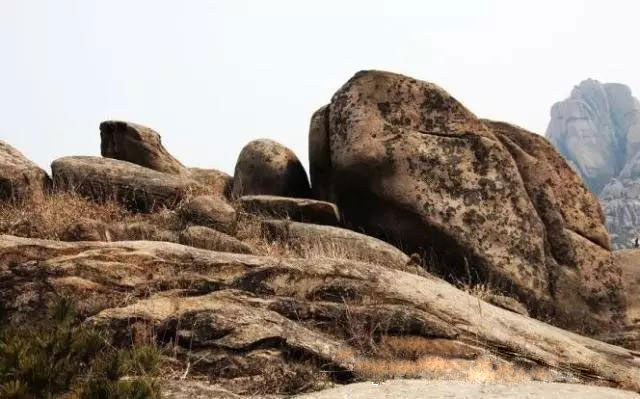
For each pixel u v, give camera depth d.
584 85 147.75
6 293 6.51
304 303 7.32
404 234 11.59
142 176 11.17
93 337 5.80
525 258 11.34
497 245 11.31
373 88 12.05
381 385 6.22
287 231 10.64
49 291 6.57
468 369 7.07
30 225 8.33
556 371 7.58
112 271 6.89
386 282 7.90
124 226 9.11
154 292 6.93
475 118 12.12
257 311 6.96
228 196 14.19
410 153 11.61
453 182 11.55
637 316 11.70
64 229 8.39
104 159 11.52
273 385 6.32
